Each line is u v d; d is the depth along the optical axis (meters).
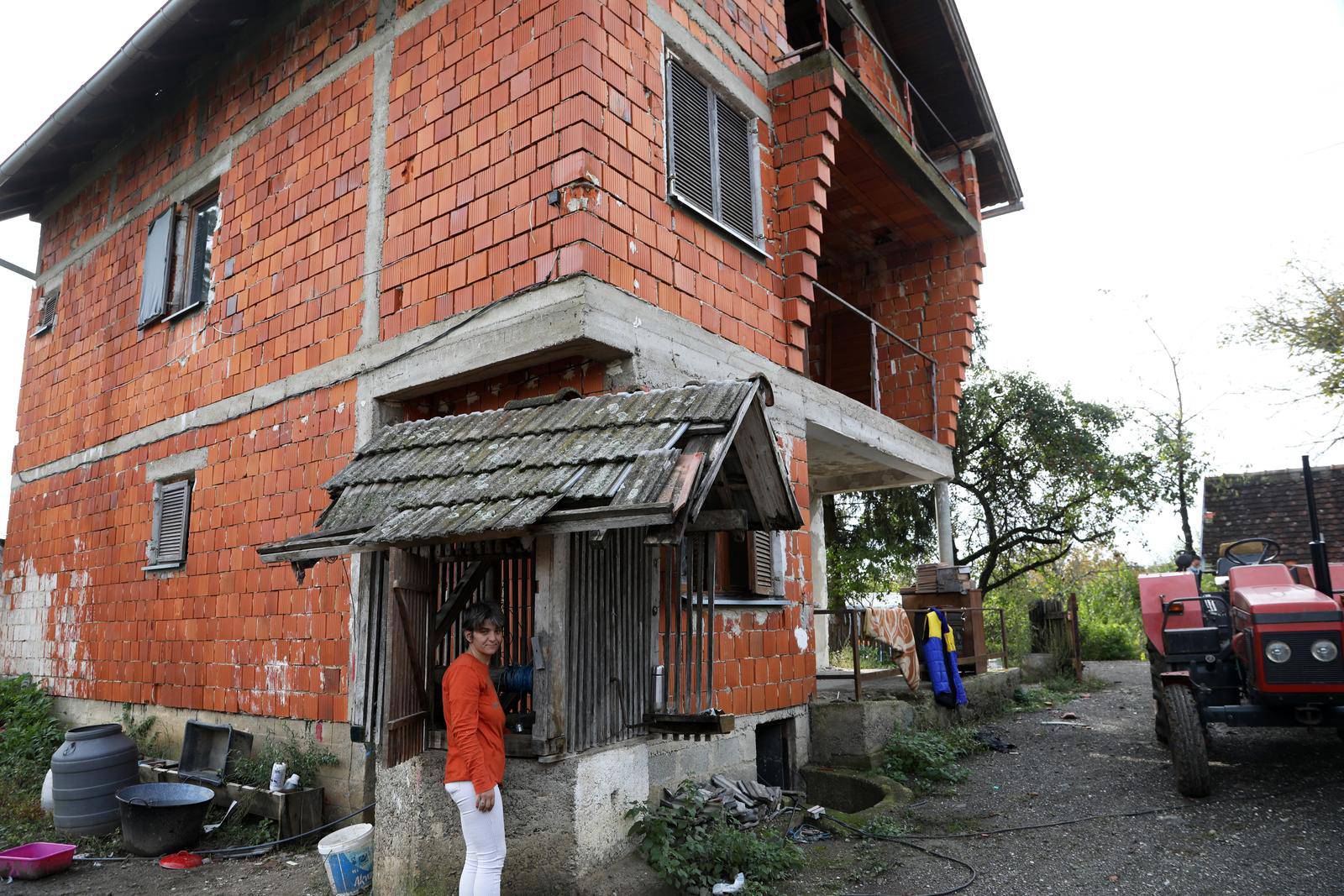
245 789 6.94
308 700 7.24
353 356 7.30
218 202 9.49
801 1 10.49
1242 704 6.30
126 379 10.16
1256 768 6.74
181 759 7.92
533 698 4.48
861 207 10.91
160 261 9.77
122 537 9.74
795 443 8.02
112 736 7.44
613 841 4.66
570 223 5.85
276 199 8.45
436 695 4.80
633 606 5.04
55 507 11.09
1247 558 7.62
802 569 7.91
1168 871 4.84
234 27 9.30
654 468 4.07
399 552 4.47
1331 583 6.91
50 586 10.88
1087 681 12.48
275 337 8.15
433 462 4.99
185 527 8.95
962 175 11.91
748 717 6.88
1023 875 4.97
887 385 12.05
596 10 6.22
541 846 4.41
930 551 17.73
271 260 8.37
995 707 10.02
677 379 6.49
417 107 7.21
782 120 8.36
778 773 7.40
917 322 11.95
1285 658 5.74
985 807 6.37
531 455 4.62
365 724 4.61
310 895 5.39
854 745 7.39
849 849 5.60
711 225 7.23
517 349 6.01
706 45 7.53
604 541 4.80
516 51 6.49
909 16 11.34
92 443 10.60
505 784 4.52
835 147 9.48
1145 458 16.42
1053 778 7.05
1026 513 17.45
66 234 12.00
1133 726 8.92
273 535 7.75
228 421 8.49
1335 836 5.14
